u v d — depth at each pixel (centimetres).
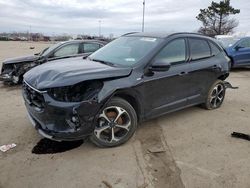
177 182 338
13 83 860
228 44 1273
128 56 467
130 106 423
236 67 1273
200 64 544
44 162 376
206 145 438
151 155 401
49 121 372
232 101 699
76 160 382
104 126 405
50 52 844
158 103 471
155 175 351
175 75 486
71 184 330
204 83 568
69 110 361
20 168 361
